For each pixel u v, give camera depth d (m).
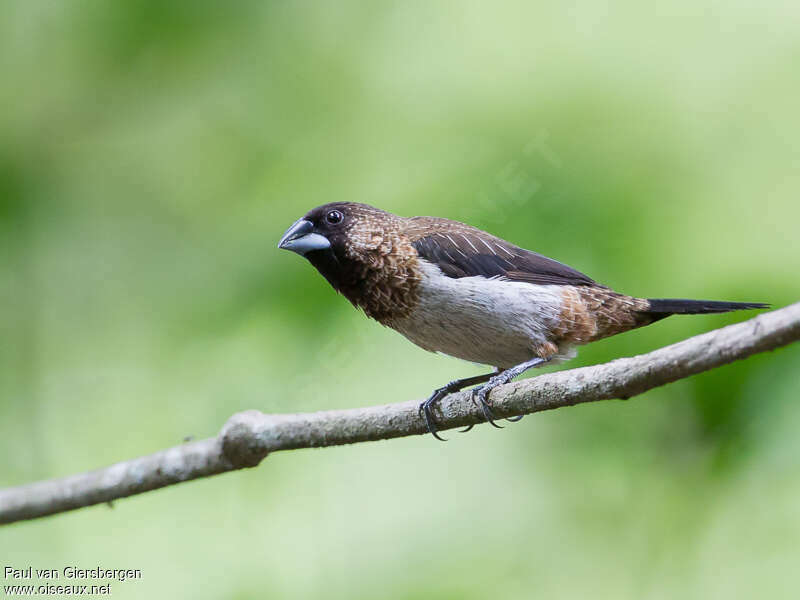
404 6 12.05
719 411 10.23
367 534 11.40
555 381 6.94
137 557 11.70
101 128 12.76
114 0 12.33
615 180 10.41
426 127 11.26
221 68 12.38
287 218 11.13
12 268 12.38
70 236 12.50
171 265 11.98
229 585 11.41
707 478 10.45
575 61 11.16
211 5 12.24
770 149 10.38
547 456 11.27
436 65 11.63
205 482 12.02
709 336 6.05
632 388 6.48
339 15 12.21
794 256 9.76
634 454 10.84
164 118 12.61
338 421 8.06
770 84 10.72
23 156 12.68
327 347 10.45
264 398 10.54
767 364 9.84
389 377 10.63
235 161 12.02
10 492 8.98
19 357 12.21
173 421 11.36
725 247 9.94
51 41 12.55
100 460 11.70
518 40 11.47
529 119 10.87
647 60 11.08
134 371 11.90
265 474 11.95
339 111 11.78
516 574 10.80
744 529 10.24
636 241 10.01
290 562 11.42
